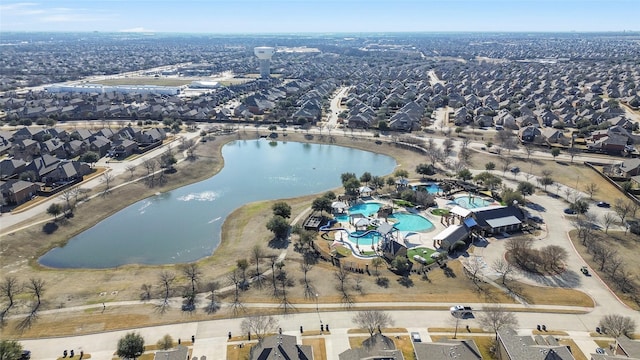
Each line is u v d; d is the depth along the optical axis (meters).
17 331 91.31
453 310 95.94
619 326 87.50
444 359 76.94
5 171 175.75
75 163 180.12
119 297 103.94
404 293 104.25
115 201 162.12
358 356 78.75
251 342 87.88
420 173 183.75
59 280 112.25
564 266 115.12
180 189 180.62
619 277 109.06
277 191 179.25
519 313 96.06
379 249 127.50
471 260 119.56
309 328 91.75
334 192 173.38
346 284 108.56
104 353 85.38
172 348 84.88
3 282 109.81
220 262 122.12
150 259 126.69
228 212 158.75
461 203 158.38
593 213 146.38
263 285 108.31
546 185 169.12
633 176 171.12
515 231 136.50
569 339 87.56
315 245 128.88
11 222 139.12
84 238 139.00
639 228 130.88
